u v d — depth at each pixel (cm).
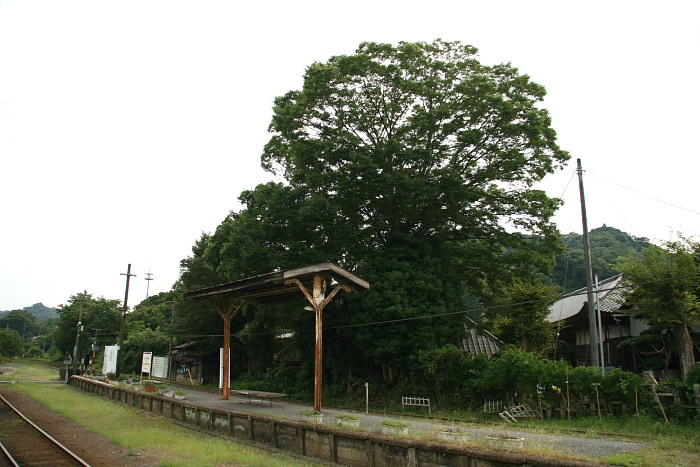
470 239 3023
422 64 2791
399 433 1259
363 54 2688
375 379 2736
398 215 2770
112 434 1547
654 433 1428
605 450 1195
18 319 14525
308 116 2769
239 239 2848
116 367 4734
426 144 2741
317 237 2748
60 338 7644
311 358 3092
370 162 2438
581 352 3042
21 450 1334
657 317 1906
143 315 8031
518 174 2744
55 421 1903
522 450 1020
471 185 2814
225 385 2672
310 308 1978
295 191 2733
